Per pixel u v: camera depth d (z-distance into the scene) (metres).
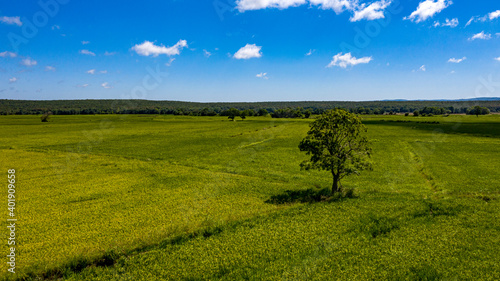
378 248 17.70
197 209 25.70
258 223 21.86
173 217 23.88
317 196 28.33
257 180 35.53
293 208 24.94
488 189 30.83
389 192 29.31
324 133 28.72
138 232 21.03
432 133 83.81
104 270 15.94
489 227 20.31
